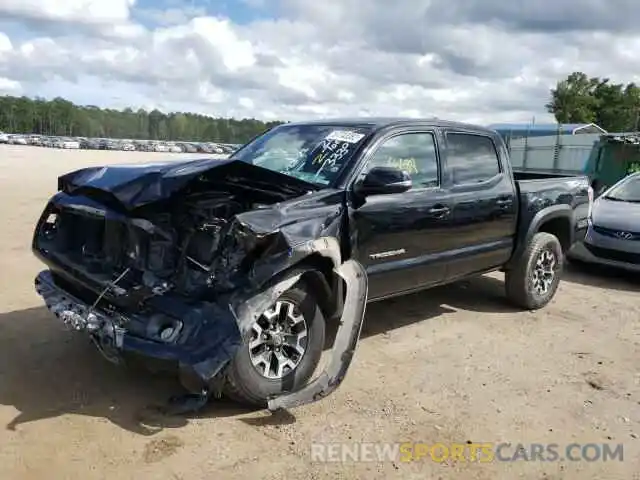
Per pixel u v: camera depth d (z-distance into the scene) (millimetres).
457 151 5578
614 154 17469
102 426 3727
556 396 4477
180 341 3559
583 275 8562
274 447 3602
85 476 3223
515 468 3525
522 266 6336
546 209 6379
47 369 4480
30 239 9148
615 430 4012
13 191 15992
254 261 3711
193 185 4156
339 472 3391
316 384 3922
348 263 4203
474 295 7109
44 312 5715
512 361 5113
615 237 8117
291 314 4062
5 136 73312
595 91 58656
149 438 3621
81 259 4293
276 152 5219
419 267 5090
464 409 4203
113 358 3812
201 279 3758
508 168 6180
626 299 7305
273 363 4043
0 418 3752
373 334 5633
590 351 5438
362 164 4664
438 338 5590
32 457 3359
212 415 3936
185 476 3277
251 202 4352
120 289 3783
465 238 5527
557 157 26969
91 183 4176
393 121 5160
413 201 4945
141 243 3895
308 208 4129
